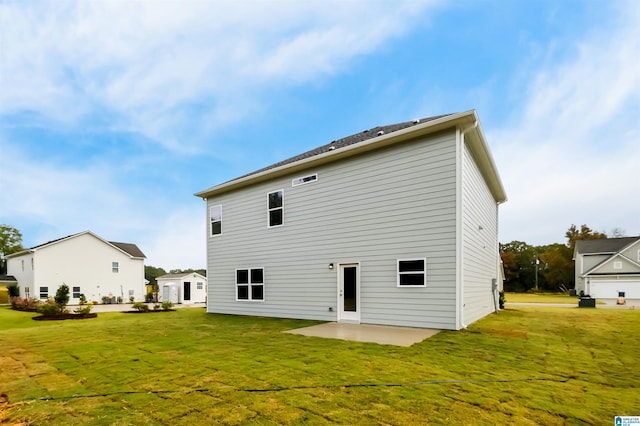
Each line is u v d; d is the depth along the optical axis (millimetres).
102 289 26734
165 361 5020
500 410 3086
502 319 10000
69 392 3721
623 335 7098
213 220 13680
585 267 33344
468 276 8398
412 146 8398
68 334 7883
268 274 11414
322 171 10180
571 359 4969
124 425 2879
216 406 3236
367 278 8938
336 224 9719
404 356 5105
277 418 2951
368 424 2822
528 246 48188
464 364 4641
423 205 8109
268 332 7707
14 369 4715
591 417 2949
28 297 23172
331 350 5555
